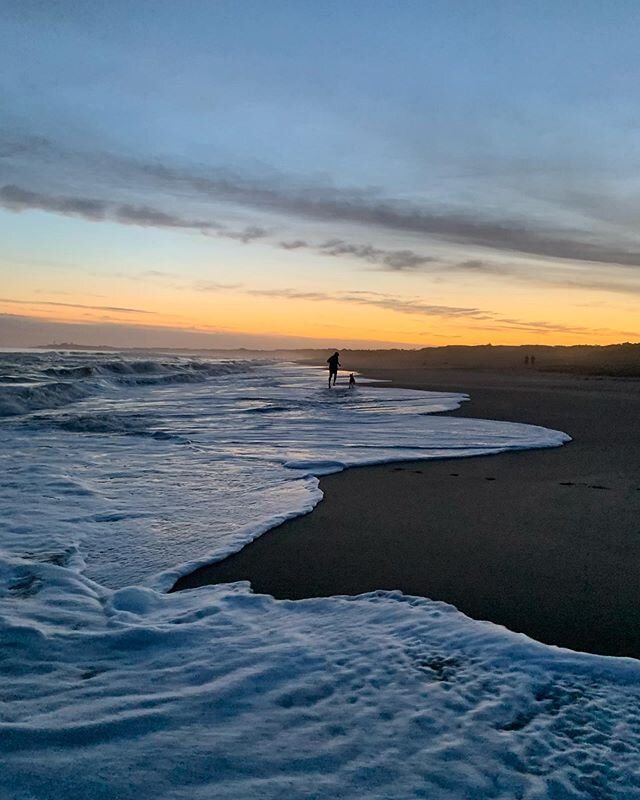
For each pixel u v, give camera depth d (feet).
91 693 10.37
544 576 16.66
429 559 18.01
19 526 20.31
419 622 13.51
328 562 17.74
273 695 10.44
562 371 194.08
